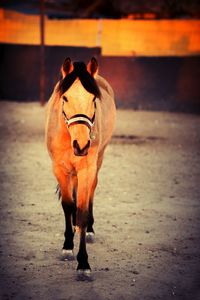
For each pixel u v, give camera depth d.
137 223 9.16
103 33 29.77
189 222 9.30
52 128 7.38
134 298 6.28
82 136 6.34
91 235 8.23
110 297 6.29
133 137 18.97
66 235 7.62
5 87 30.23
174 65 27.95
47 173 12.89
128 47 29.53
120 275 6.94
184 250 7.92
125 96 28.73
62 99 6.91
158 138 18.92
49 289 6.47
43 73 28.05
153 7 38.97
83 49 28.62
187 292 6.50
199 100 27.84
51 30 30.47
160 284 6.70
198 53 28.55
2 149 15.88
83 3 39.16
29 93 29.95
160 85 28.27
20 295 6.29
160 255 7.68
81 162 7.08
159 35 28.97
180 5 38.66
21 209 9.84
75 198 8.30
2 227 8.78
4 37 31.34
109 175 12.79
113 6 39.62
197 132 20.77
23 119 23.08
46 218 9.31
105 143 9.01
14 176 12.48
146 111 27.70
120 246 8.02
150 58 28.11
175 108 28.23
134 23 29.19
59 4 38.69
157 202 10.54
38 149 16.03
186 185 12.01
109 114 8.97
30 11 35.81
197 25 28.31
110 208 10.02
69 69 6.69
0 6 36.38
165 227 8.99
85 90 6.37
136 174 12.98
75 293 6.38
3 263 7.25
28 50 29.47
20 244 8.00
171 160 14.87
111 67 28.50
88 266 6.95
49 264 7.26
